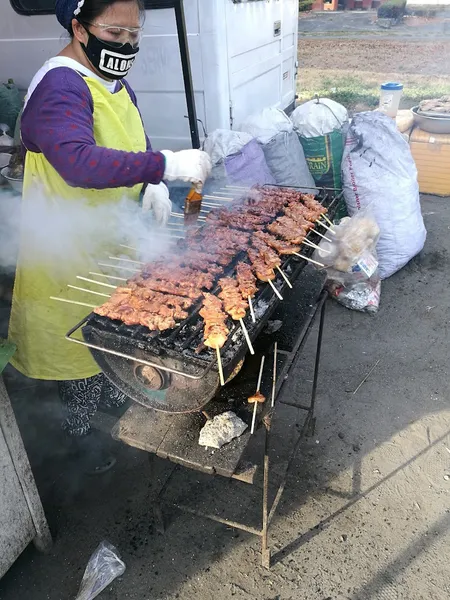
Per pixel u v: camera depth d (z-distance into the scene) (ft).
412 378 12.47
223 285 7.48
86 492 9.83
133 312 6.72
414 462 10.30
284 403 10.61
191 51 13.80
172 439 6.98
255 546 8.89
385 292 15.81
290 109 21.99
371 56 43.55
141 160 6.68
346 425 11.19
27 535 8.24
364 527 9.12
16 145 14.64
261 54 17.06
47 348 8.75
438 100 22.40
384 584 8.29
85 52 7.14
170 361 6.35
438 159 21.08
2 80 16.55
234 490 9.86
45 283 8.36
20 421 11.34
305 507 9.49
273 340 8.19
